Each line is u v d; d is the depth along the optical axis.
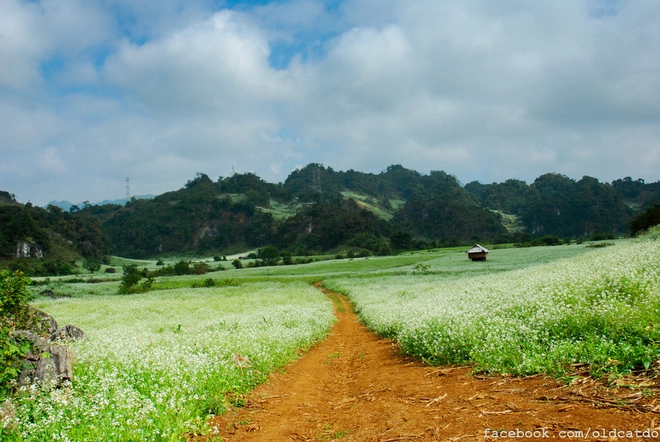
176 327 17.84
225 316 22.39
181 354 10.59
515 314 11.81
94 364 9.70
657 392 5.62
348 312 31.16
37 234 149.50
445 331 11.34
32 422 6.53
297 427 7.44
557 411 5.75
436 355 10.70
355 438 6.38
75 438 5.95
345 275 69.31
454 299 17.81
